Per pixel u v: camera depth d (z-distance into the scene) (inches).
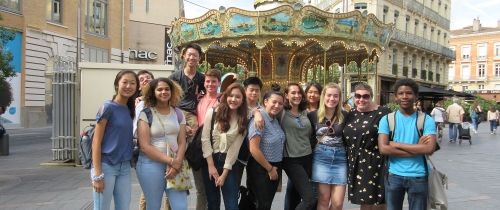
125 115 183.2
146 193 187.3
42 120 1066.7
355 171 199.9
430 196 182.2
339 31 506.9
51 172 411.2
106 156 178.5
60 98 450.0
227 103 198.1
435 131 182.5
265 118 201.2
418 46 1675.7
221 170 198.7
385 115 191.9
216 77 220.2
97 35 1274.6
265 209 202.7
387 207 191.0
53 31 1107.3
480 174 411.2
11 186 346.0
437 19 1905.8
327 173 206.7
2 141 542.0
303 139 207.3
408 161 183.5
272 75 608.7
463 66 3031.5
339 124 207.6
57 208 277.0
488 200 301.0
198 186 224.2
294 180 205.3
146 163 185.8
